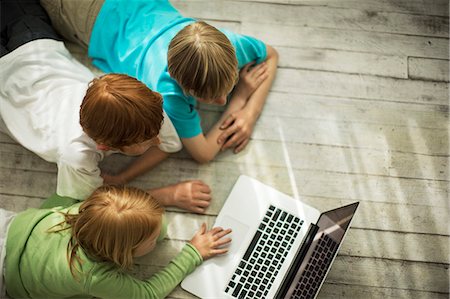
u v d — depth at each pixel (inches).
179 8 69.1
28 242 53.2
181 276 57.3
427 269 60.7
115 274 52.9
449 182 63.6
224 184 62.9
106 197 50.3
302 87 66.5
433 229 62.0
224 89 52.6
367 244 61.4
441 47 68.2
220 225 60.3
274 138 64.6
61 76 58.4
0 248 53.1
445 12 69.2
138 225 49.6
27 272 52.7
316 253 55.2
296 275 54.6
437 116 65.9
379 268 60.7
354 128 65.2
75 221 52.1
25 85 57.4
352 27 68.8
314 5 69.3
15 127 57.7
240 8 69.2
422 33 68.7
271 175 63.4
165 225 59.1
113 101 48.5
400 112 65.9
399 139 64.9
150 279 57.0
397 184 63.4
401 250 61.2
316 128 65.1
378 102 66.2
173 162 63.6
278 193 61.3
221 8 69.1
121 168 63.4
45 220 54.2
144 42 58.5
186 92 53.9
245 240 59.5
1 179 62.8
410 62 67.7
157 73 56.4
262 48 63.4
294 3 69.2
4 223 55.1
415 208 62.7
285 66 67.2
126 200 50.1
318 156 64.2
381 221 62.2
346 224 55.1
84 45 66.1
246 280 58.1
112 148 52.0
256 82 63.9
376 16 69.1
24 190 62.6
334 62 67.5
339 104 66.1
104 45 62.1
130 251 50.7
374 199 62.8
